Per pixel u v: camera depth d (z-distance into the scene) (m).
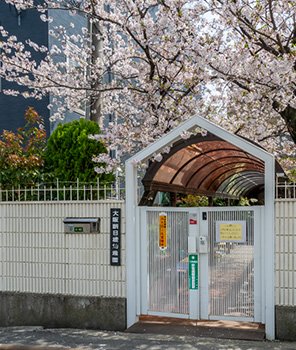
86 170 8.12
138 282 6.96
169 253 6.90
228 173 11.25
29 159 7.89
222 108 9.72
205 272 6.73
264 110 8.93
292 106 7.68
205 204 14.12
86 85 10.00
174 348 5.85
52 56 12.41
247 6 7.80
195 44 7.84
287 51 7.94
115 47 10.66
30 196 7.75
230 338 6.21
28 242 7.45
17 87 13.74
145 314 6.92
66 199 7.53
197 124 6.48
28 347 6.11
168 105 9.11
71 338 6.51
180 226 6.87
